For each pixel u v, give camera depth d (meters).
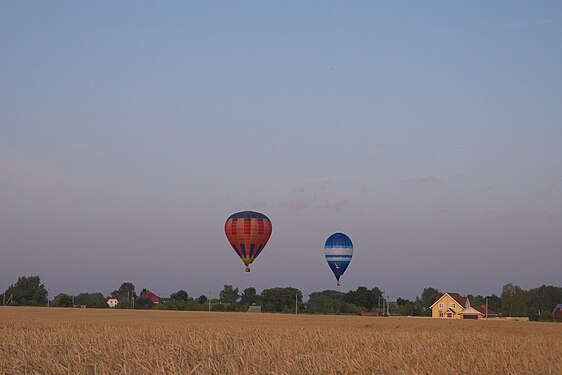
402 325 67.06
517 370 20.89
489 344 32.47
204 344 27.55
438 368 20.06
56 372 19.00
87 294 155.75
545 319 110.00
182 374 18.78
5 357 22.80
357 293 139.25
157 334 35.19
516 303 124.44
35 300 146.38
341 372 19.83
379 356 23.23
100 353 23.38
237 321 70.62
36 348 25.38
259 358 21.58
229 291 157.50
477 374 19.95
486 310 117.50
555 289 165.12
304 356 22.62
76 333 34.97
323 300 131.38
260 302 135.38
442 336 38.34
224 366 20.75
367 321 77.50
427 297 150.75
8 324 52.62
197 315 93.75
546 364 22.52
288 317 90.94
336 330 45.75
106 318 74.50
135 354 21.86
